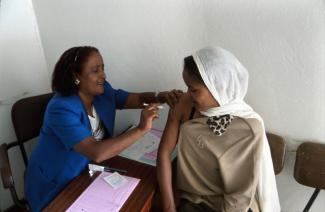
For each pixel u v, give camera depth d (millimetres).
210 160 1108
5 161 1291
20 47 1706
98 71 1250
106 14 1520
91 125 1337
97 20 1562
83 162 1260
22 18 1683
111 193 1095
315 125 1288
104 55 1631
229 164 1070
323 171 1251
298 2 1118
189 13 1315
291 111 1307
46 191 1296
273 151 1324
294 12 1138
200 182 1166
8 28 1621
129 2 1430
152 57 1502
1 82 1646
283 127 1356
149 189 1112
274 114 1346
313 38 1146
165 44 1436
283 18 1163
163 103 1390
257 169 1033
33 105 1539
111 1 1474
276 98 1309
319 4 1092
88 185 1147
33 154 1374
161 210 1152
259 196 1096
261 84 1309
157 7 1374
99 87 1275
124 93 1492
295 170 1307
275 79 1273
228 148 1061
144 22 1438
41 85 1895
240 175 1082
